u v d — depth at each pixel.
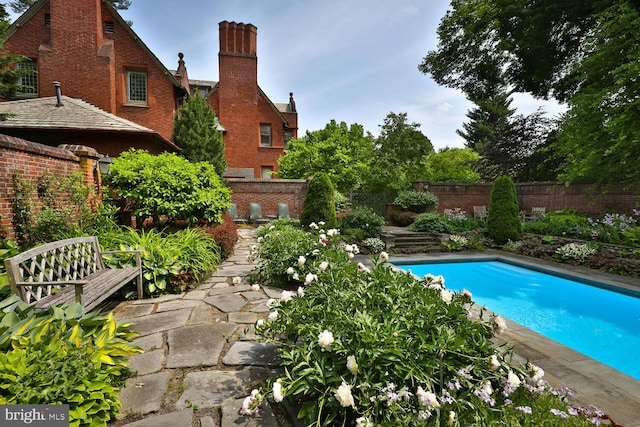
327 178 8.39
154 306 3.56
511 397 1.62
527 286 6.06
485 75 12.09
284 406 1.85
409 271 2.66
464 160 18.52
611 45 6.50
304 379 1.67
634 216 8.60
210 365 2.30
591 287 5.46
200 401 1.89
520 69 11.30
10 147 3.54
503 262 7.42
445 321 1.90
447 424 1.39
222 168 12.97
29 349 1.69
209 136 12.62
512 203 8.52
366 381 1.54
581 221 8.74
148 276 3.86
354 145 18.66
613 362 3.36
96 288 3.06
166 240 4.63
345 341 1.71
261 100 17.36
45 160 4.18
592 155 6.96
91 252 3.70
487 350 1.77
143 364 2.31
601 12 7.11
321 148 14.90
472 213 13.27
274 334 2.18
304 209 8.43
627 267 5.85
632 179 7.71
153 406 1.84
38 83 10.75
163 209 5.84
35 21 10.92
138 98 11.91
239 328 2.97
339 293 2.20
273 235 4.95
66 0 10.53
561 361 2.46
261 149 17.14
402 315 1.93
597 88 7.21
